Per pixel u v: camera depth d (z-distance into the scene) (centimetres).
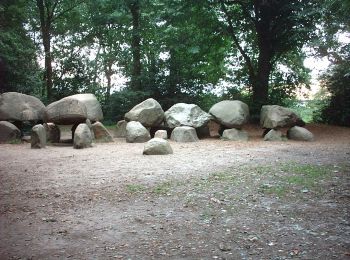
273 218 531
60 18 2950
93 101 1656
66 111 1406
